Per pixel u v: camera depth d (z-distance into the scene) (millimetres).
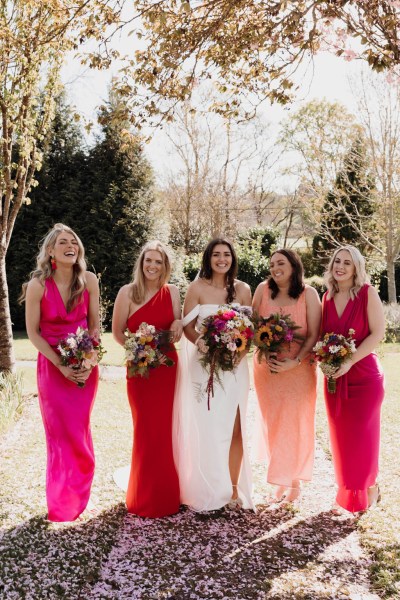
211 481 3869
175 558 3227
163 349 3863
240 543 3410
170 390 3877
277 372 3941
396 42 3029
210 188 28109
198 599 2789
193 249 27234
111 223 16953
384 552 3225
